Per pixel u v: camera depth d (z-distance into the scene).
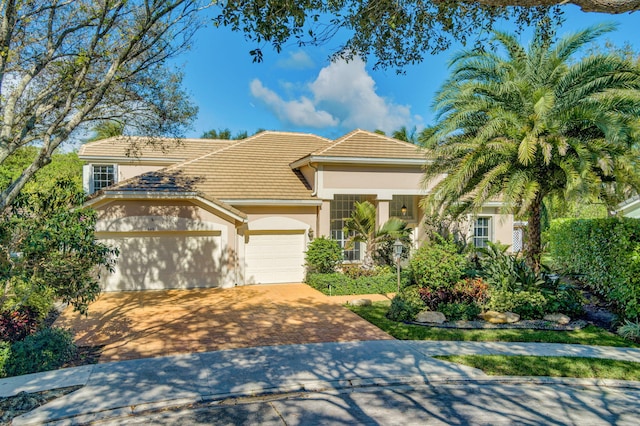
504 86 13.08
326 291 16.48
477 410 7.13
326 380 8.20
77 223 9.53
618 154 12.31
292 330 11.66
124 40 10.91
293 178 20.70
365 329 11.80
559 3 4.89
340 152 18.91
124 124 14.23
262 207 18.69
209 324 12.20
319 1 6.94
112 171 23.77
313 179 19.58
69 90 10.95
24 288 10.55
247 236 18.67
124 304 14.63
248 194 18.73
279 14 6.58
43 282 9.13
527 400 7.57
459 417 6.88
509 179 13.47
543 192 14.49
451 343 10.58
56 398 7.26
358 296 16.27
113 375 8.27
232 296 16.12
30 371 8.39
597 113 12.01
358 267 18.64
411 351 9.92
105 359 9.27
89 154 23.09
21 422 6.46
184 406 7.19
